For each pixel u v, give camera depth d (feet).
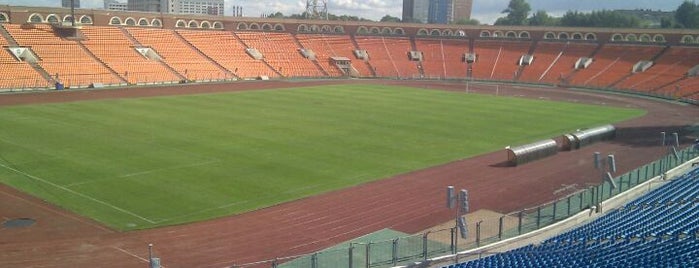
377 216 122.21
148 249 102.17
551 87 382.83
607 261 82.02
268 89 329.72
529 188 144.97
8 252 99.55
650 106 300.40
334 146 182.29
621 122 247.70
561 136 212.23
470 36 466.29
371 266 96.32
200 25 430.20
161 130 196.54
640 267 77.56
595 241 97.60
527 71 415.44
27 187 132.67
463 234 100.32
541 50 435.94
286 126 211.00
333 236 110.83
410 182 147.23
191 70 372.17
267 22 456.04
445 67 436.35
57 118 214.69
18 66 313.12
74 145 171.53
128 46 371.15
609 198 128.67
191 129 199.82
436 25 472.44
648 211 113.19
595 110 279.90
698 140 202.49
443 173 156.66
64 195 128.16
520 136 209.67
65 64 329.93
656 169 153.69
